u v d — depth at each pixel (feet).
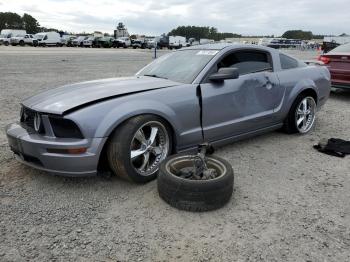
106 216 10.37
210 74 14.23
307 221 10.21
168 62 16.06
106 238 9.33
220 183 10.55
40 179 12.71
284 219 10.30
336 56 28.17
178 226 9.90
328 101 29.12
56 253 8.71
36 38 172.35
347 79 27.86
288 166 14.32
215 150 15.89
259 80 15.83
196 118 13.57
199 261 8.47
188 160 12.05
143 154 12.26
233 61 15.28
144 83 13.57
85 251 8.80
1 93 29.58
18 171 13.35
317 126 20.63
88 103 11.58
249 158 15.11
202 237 9.41
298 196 11.75
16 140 11.87
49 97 12.57
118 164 11.60
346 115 23.76
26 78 40.40
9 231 9.55
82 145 11.03
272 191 12.08
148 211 10.66
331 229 9.84
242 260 8.52
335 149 15.99
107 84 13.51
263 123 16.44
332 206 11.12
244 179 12.99
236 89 14.80
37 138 11.44
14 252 8.71
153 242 9.18
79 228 9.75
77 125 11.04
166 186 10.77
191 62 15.02
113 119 11.35
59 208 10.78
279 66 17.28
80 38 183.42
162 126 12.56
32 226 9.81
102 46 180.86
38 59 74.28
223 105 14.38
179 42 195.72
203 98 13.67
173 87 13.21
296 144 17.11
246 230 9.74
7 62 64.54
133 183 12.46
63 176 11.69
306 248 8.99
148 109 12.00
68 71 49.42
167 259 8.54
